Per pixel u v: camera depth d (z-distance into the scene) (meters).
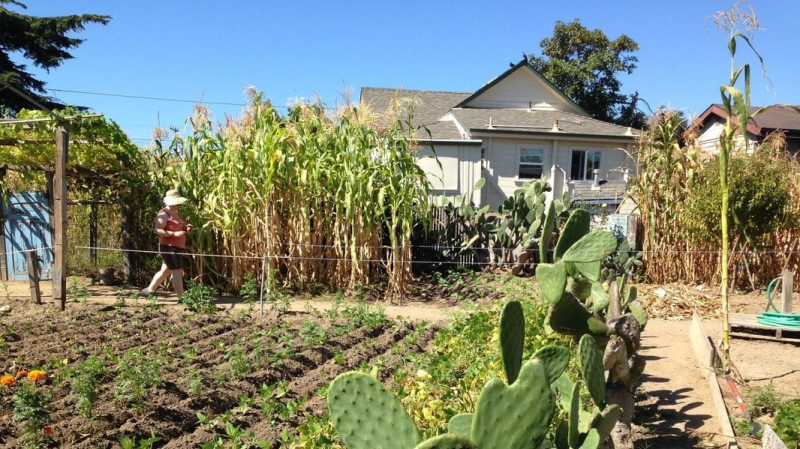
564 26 37.41
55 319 8.48
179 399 5.52
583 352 3.01
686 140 13.34
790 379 6.84
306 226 11.52
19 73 30.61
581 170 22.34
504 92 25.36
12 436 4.61
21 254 12.97
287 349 6.88
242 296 11.38
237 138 11.78
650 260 12.95
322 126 11.95
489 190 21.86
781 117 21.03
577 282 4.55
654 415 5.76
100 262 13.56
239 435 4.51
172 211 10.53
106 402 5.30
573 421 2.74
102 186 12.71
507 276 12.63
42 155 11.34
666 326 9.88
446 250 13.45
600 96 37.38
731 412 5.79
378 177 11.69
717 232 12.09
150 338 7.68
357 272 11.53
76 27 31.77
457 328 7.51
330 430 4.29
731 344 8.55
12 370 6.09
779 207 11.48
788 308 9.11
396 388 5.57
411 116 12.48
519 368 2.67
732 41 6.42
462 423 2.73
